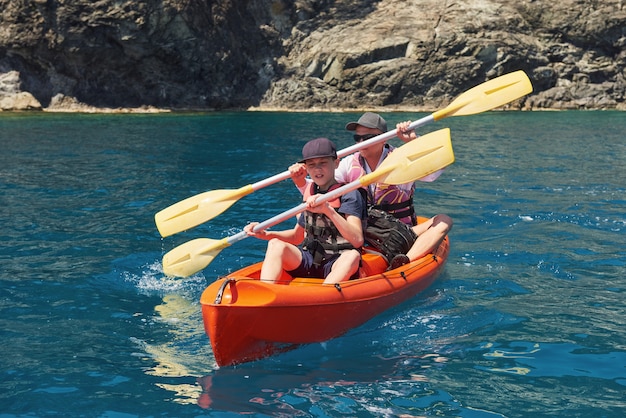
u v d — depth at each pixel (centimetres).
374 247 525
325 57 2105
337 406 340
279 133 1480
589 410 332
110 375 375
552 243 628
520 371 376
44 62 1933
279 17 2189
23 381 365
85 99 1975
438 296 496
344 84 2091
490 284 520
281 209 767
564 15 2127
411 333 433
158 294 506
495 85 564
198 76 2048
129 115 1850
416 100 2094
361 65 2078
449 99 2086
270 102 2100
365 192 478
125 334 433
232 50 2080
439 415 330
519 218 722
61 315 461
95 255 591
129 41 1912
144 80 2003
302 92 2092
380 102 2083
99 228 677
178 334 435
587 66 2144
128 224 695
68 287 513
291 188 888
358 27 2161
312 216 463
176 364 392
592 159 1128
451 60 2069
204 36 2005
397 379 370
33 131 1454
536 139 1395
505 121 1769
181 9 1923
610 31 2122
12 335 426
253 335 394
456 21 2119
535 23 2153
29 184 886
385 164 482
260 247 624
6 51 1917
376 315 456
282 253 438
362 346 416
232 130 1527
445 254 554
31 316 457
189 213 526
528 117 1872
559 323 445
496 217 728
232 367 390
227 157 1140
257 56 2150
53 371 378
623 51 2138
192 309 478
